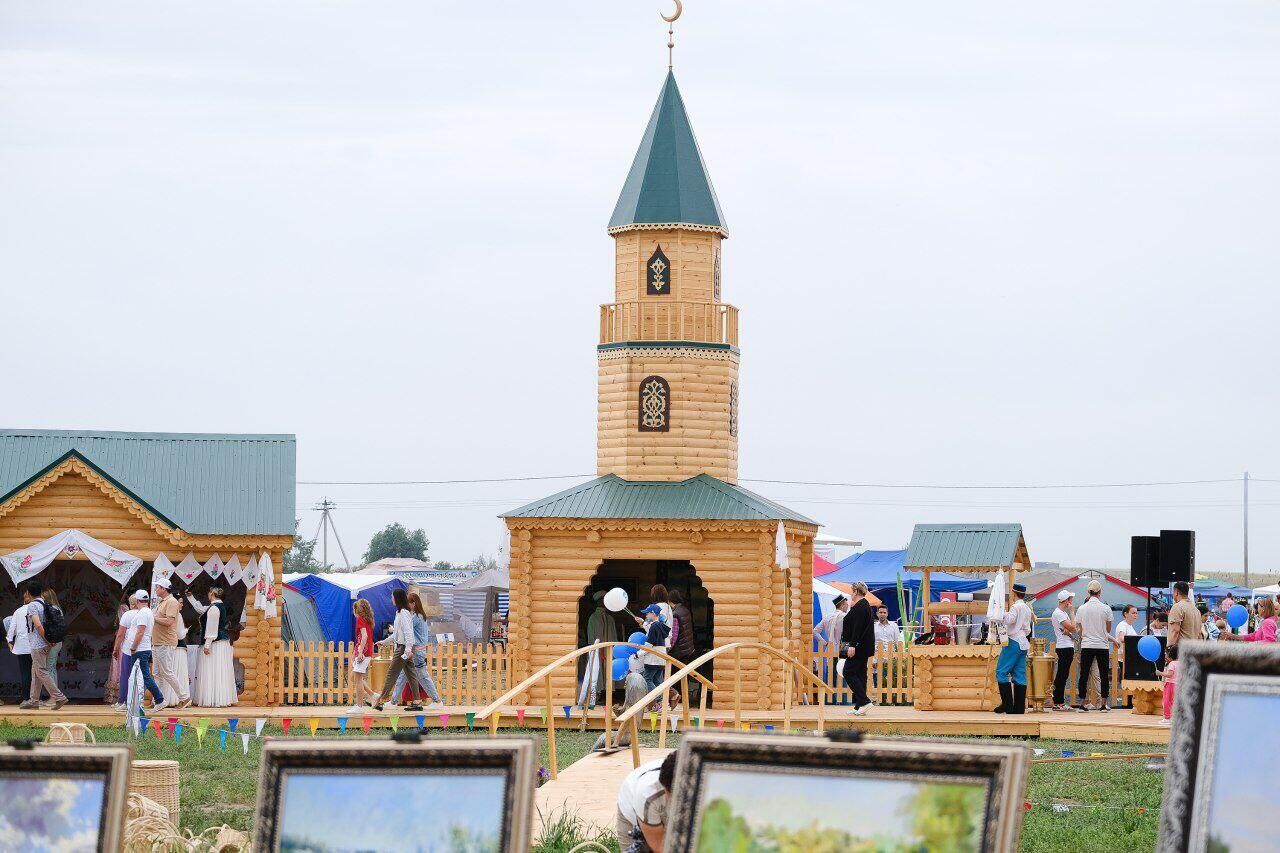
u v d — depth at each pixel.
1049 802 18.59
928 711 29.27
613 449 33.69
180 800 18.94
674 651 27.28
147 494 31.41
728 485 32.97
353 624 45.00
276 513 31.28
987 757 6.35
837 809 6.55
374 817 7.03
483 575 52.19
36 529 30.58
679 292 34.03
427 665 30.81
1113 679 30.36
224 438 33.25
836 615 34.56
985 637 35.72
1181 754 6.43
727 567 31.31
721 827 6.69
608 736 20.38
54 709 28.80
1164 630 29.44
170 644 28.97
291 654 31.14
